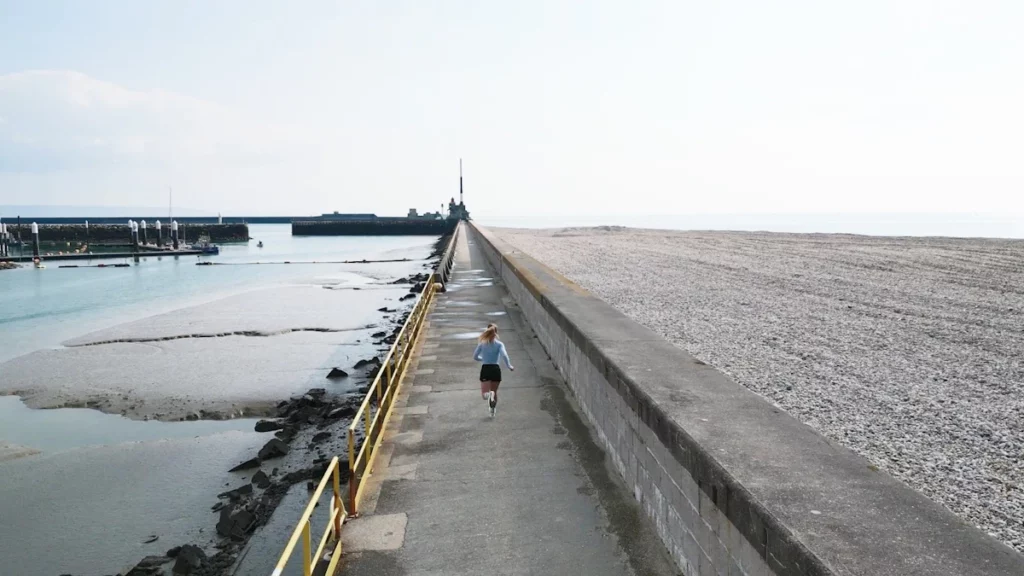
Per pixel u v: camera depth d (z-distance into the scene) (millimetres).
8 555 8211
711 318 16953
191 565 7555
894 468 7027
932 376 10922
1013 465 7074
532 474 7586
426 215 174250
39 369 18984
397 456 8258
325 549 5914
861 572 3068
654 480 6094
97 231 109688
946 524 3570
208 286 44125
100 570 7863
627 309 18594
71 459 11531
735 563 4180
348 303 33062
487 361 10039
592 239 64688
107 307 34062
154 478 10578
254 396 15406
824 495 3941
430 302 22906
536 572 5496
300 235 150375
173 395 15695
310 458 11023
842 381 10633
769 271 29078
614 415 7738
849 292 21766
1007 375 10938
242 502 9383
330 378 16891
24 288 44688
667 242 55812
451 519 6492
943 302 19156
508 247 35688
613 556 5711
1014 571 3080
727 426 5297
